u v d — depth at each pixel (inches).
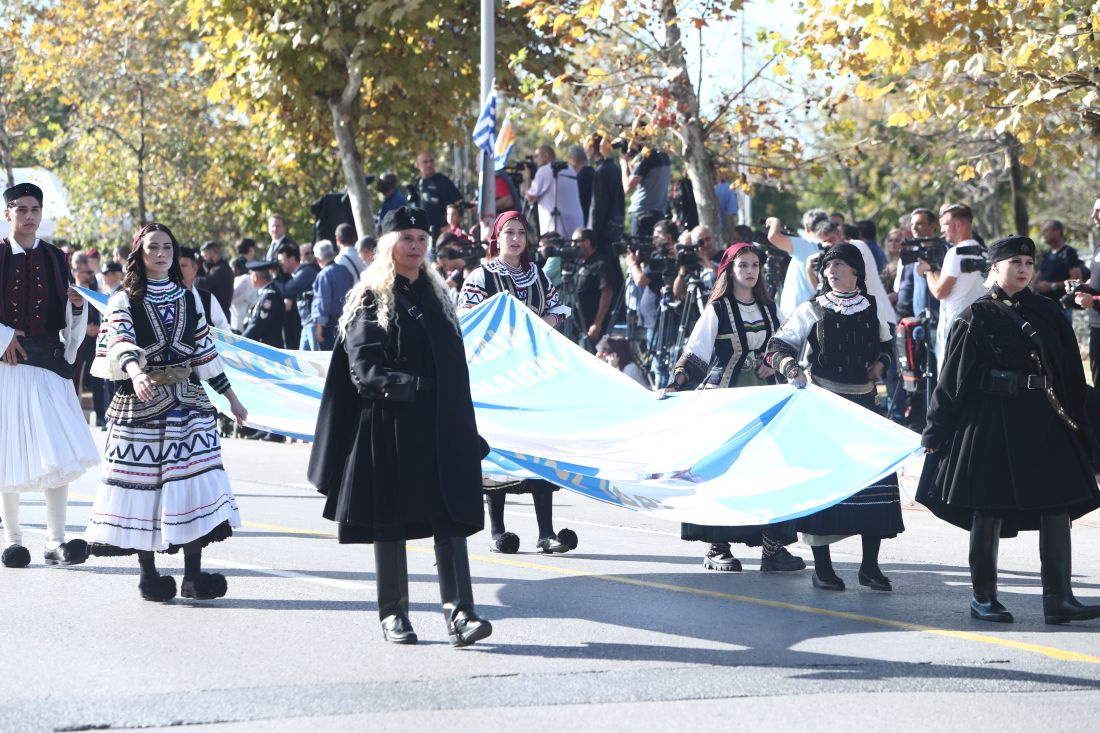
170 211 1924.2
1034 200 2133.4
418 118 1254.3
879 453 442.3
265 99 1241.4
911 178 1884.8
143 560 433.7
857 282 498.6
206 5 1229.7
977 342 411.5
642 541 580.1
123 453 425.7
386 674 341.4
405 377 359.6
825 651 374.0
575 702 317.1
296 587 460.1
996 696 329.4
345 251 968.3
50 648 367.6
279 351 562.6
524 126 1756.9
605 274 922.7
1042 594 437.7
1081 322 1430.9
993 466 409.4
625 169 1048.8
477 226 1000.9
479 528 367.6
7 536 501.4
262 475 812.6
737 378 523.2
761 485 453.7
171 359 426.9
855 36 784.9
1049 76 725.3
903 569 516.7
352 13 1195.3
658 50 978.7
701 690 329.7
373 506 362.9
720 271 529.0
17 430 478.3
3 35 1750.7
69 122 2001.7
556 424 521.3
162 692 321.4
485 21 1017.5
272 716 301.9
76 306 495.8
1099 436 413.4
